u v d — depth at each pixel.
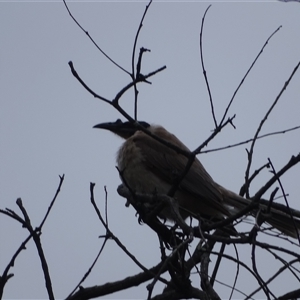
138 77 8.60
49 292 8.93
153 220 10.85
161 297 10.95
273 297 7.71
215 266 10.45
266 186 8.72
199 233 9.12
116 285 11.29
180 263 10.70
